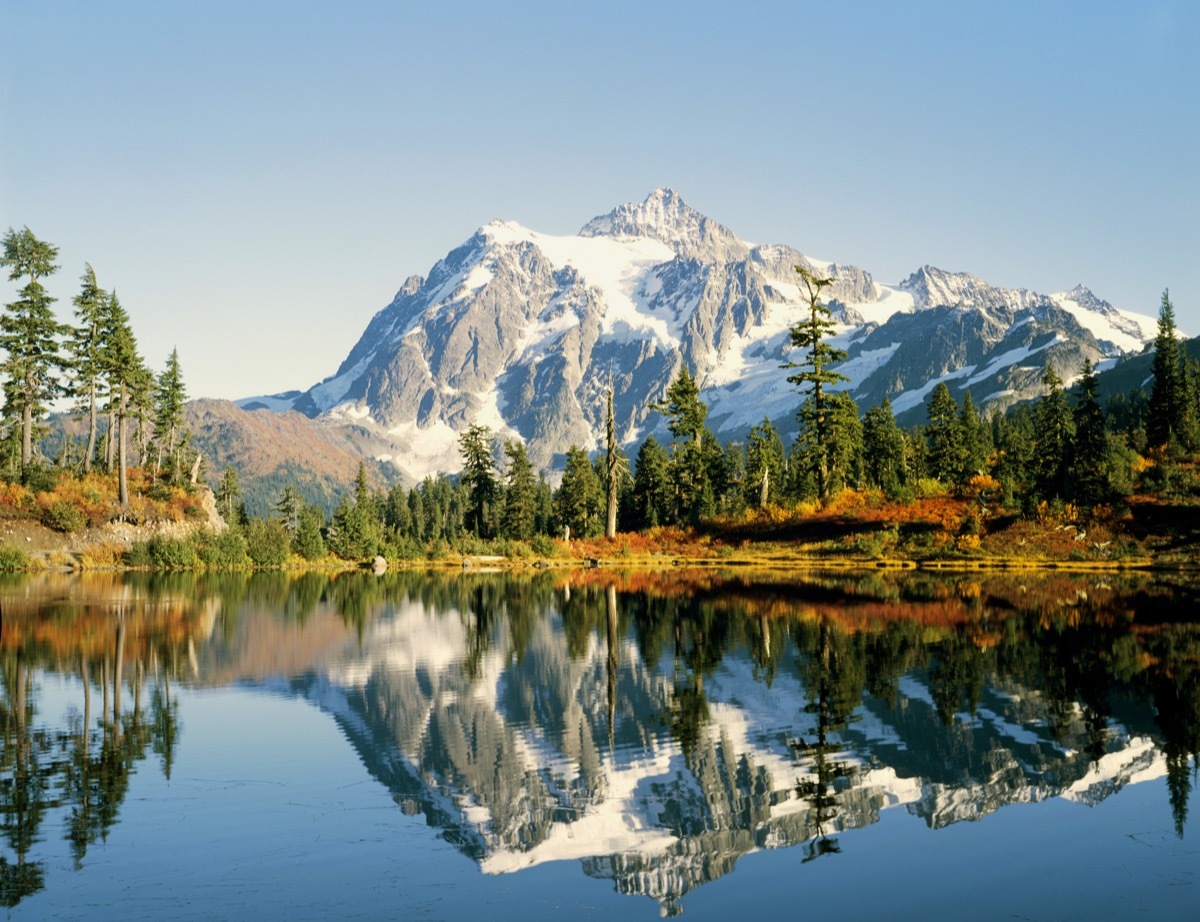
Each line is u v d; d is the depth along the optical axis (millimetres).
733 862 14648
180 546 90688
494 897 13352
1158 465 83875
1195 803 16953
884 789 17953
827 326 90938
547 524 143875
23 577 72438
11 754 20422
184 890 13523
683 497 103188
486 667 31000
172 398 114312
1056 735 21359
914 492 88250
